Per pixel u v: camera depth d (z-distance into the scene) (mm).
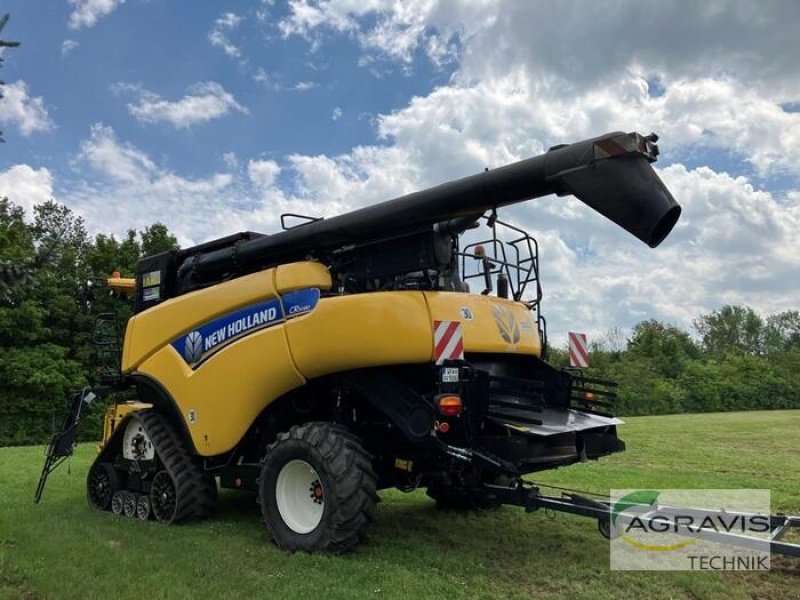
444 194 4895
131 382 7504
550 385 6266
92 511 7020
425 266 5211
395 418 5074
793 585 4324
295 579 4410
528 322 6230
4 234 25547
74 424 7633
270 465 5438
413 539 5570
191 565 4758
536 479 8680
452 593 4160
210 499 6438
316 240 5762
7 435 25781
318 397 5988
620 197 4152
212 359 6234
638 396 36344
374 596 4086
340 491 4949
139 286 7648
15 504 7438
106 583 4312
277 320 5695
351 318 5117
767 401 40250
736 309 82562
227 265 6660
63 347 27641
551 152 4488
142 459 6746
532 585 4379
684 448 13109
